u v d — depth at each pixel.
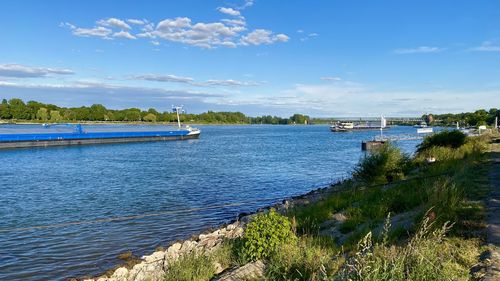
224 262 9.77
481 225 8.55
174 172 36.38
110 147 68.75
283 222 9.52
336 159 49.50
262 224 9.45
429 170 20.92
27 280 11.55
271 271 8.00
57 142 68.25
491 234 7.96
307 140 97.75
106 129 124.38
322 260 7.43
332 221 12.62
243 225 15.98
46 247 14.45
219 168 39.66
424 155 28.44
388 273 5.71
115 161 46.06
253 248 9.22
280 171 37.72
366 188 17.92
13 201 23.20
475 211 9.80
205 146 73.81
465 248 7.25
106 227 17.14
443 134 31.17
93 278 11.39
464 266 6.55
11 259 13.24
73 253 13.79
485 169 18.45
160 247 14.03
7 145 61.31
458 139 30.53
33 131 93.44
